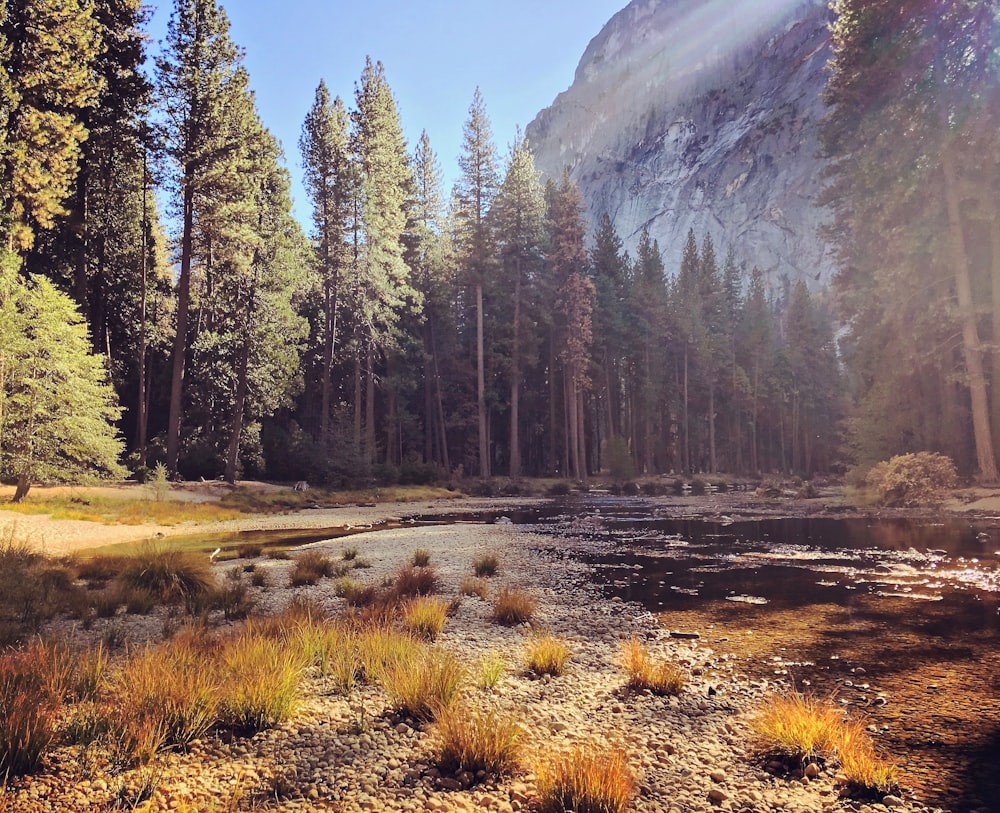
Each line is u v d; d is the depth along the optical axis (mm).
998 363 22156
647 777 3824
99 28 28516
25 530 16328
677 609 8734
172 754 4023
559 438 53688
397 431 46438
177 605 8883
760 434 67500
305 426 43938
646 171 197000
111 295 36812
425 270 47719
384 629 6645
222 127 31078
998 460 23062
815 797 3609
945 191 22469
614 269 59094
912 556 12242
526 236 46188
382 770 3844
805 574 10945
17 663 5082
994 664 5961
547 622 8102
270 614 8273
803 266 136000
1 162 22438
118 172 34594
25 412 19688
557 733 4504
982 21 21703
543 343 51219
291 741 4266
